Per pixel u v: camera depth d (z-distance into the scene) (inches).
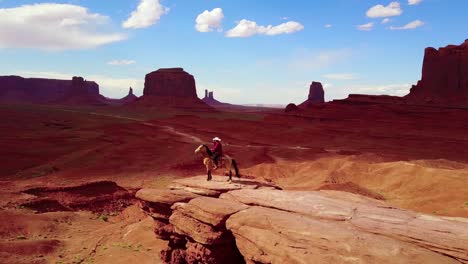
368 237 385.1
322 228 409.4
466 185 1310.3
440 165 1919.3
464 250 350.9
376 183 1632.6
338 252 365.7
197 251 547.8
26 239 1034.7
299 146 3080.7
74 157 2438.5
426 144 2933.1
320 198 535.5
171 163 2348.7
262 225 446.9
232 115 7160.4
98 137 3380.9
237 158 2527.1
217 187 625.3
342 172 1781.5
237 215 491.2
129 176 2014.0
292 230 415.8
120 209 1454.2
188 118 5472.4
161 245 896.3
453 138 3110.2
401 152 2613.2
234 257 530.3
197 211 544.4
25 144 2748.5
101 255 904.9
